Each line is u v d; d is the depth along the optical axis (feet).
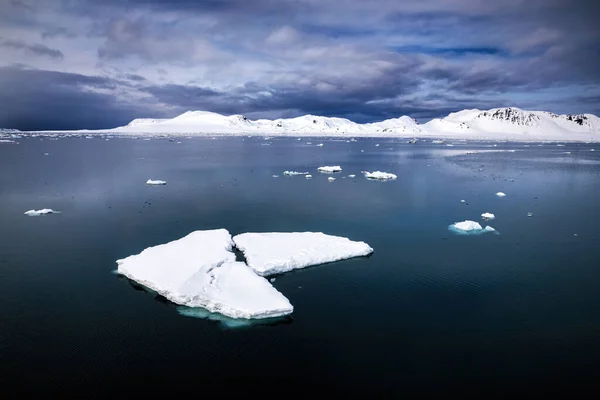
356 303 74.18
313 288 79.77
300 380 54.49
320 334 64.75
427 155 364.58
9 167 234.99
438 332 65.31
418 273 86.63
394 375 55.42
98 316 69.51
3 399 50.78
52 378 54.65
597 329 66.03
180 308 72.13
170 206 141.90
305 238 101.91
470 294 77.61
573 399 51.21
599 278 84.48
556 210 138.92
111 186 177.37
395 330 65.77
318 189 175.11
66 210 135.33
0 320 68.08
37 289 78.69
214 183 188.34
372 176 211.20
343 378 54.85
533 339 63.46
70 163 256.93
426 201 152.35
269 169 242.58
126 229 114.93
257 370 56.44
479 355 59.62
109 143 476.13
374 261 92.89
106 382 53.98
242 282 76.64
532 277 84.94
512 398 51.37
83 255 95.50
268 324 67.46
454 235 111.45
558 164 282.56
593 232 113.80
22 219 124.16
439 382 54.08
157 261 85.71
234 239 102.01
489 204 147.95
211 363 57.88
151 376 55.21
